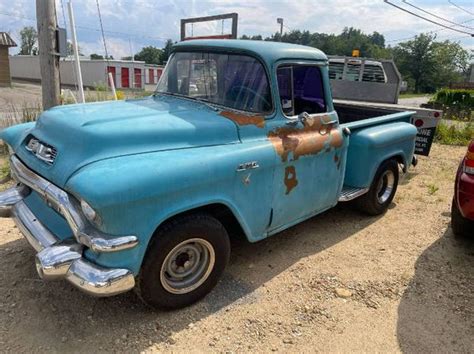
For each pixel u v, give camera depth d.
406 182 7.05
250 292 3.60
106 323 3.12
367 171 4.87
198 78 3.94
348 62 12.34
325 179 4.23
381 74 12.21
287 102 3.81
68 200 2.71
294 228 4.96
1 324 3.05
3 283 3.52
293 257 4.25
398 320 3.35
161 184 2.79
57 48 6.57
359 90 12.16
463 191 4.03
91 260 2.72
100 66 29.97
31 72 39.56
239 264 4.05
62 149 2.97
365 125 5.02
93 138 2.88
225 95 3.72
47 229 3.04
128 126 3.06
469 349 3.06
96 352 2.84
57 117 3.29
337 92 12.20
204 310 3.33
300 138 3.85
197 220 3.12
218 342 3.00
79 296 3.41
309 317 3.33
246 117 3.56
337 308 3.46
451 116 20.33
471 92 26.70
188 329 3.11
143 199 2.71
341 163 4.41
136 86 31.30
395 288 3.78
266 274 3.90
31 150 3.32
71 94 9.41
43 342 2.90
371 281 3.87
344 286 3.77
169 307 3.21
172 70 4.21
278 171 3.64
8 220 4.73
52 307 3.26
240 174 3.30
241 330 3.13
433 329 3.26
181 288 3.23
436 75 87.50
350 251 4.44
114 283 2.66
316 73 4.08
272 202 3.68
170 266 3.13
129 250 2.72
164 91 4.24
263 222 3.67
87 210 2.60
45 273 2.62
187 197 2.97
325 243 4.60
